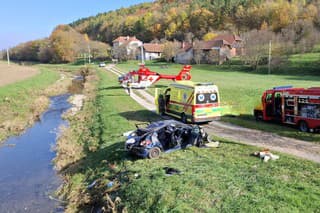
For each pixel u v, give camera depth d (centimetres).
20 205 1396
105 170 1524
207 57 8912
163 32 15712
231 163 1369
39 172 1766
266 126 2075
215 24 14100
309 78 5188
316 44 8281
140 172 1355
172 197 1106
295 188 1081
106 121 2478
